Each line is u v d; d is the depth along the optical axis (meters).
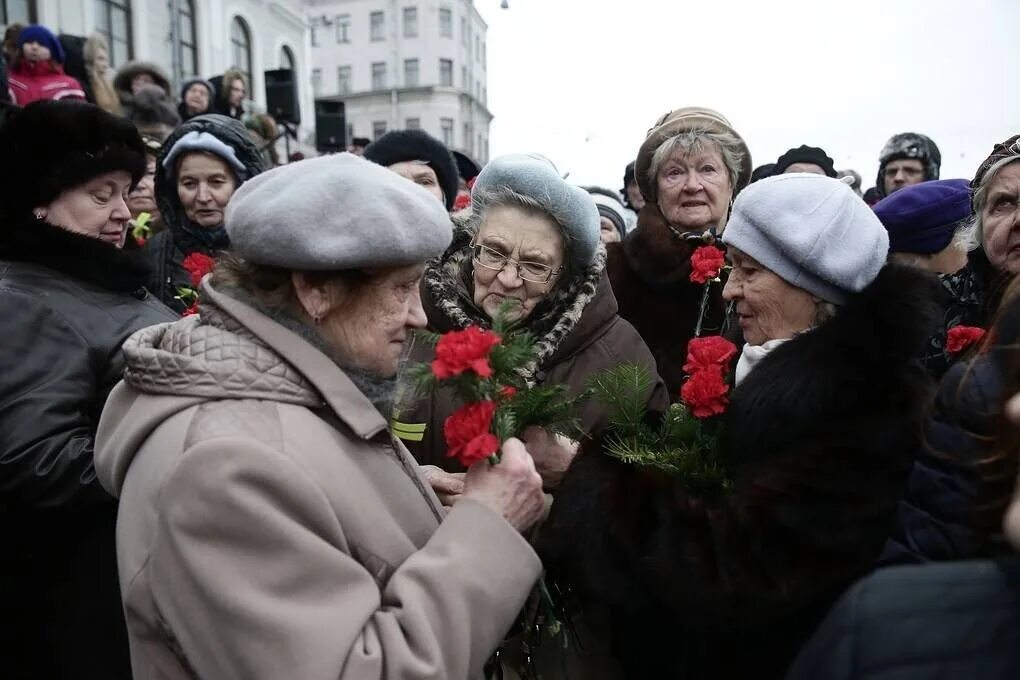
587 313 1.80
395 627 0.93
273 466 0.90
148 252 2.56
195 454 0.88
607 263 2.45
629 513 1.29
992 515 0.79
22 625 1.59
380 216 1.00
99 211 1.69
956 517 0.96
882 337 1.16
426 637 0.92
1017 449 0.75
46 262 1.58
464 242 1.85
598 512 1.32
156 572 0.90
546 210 1.67
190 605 0.88
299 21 18.69
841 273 1.28
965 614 0.66
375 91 42.91
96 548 1.57
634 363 1.81
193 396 0.97
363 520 1.00
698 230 2.31
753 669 1.19
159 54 13.00
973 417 0.96
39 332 1.48
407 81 43.22
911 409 1.12
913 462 1.09
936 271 2.26
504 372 1.16
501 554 1.03
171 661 0.95
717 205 2.29
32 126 1.60
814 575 1.06
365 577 0.94
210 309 1.07
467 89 45.28
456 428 1.10
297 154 7.38
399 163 2.95
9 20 9.66
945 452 0.99
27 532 1.54
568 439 1.60
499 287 1.69
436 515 1.19
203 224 2.50
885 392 1.13
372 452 1.09
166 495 0.88
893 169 3.82
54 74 4.51
